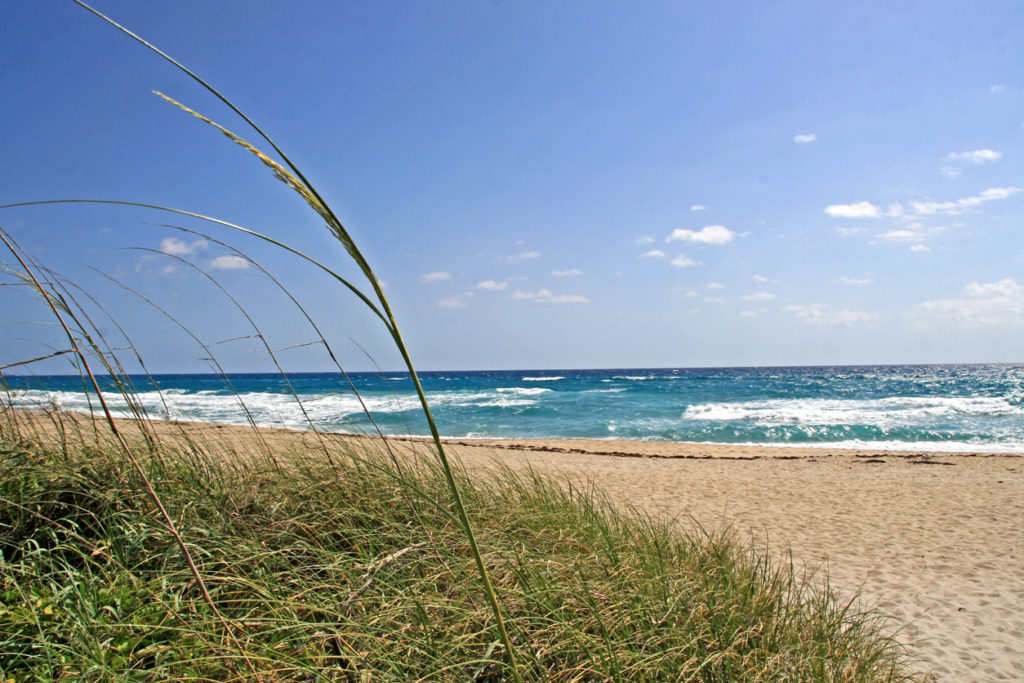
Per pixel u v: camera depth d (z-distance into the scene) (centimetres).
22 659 176
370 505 308
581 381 6756
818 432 2233
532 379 7638
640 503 920
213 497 286
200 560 230
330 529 290
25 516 247
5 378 290
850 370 14062
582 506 469
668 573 331
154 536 241
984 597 551
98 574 224
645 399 3738
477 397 3816
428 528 290
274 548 260
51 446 300
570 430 2356
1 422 307
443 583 262
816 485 1107
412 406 2856
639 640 248
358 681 189
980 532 780
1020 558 667
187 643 184
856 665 294
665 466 1355
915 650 441
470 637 211
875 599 542
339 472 338
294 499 301
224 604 223
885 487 1091
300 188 100
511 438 2131
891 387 5088
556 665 223
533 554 302
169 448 321
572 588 263
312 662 193
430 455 429
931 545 718
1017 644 452
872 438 2112
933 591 564
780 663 264
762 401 3603
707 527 778
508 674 206
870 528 796
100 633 187
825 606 348
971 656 432
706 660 229
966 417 2680
